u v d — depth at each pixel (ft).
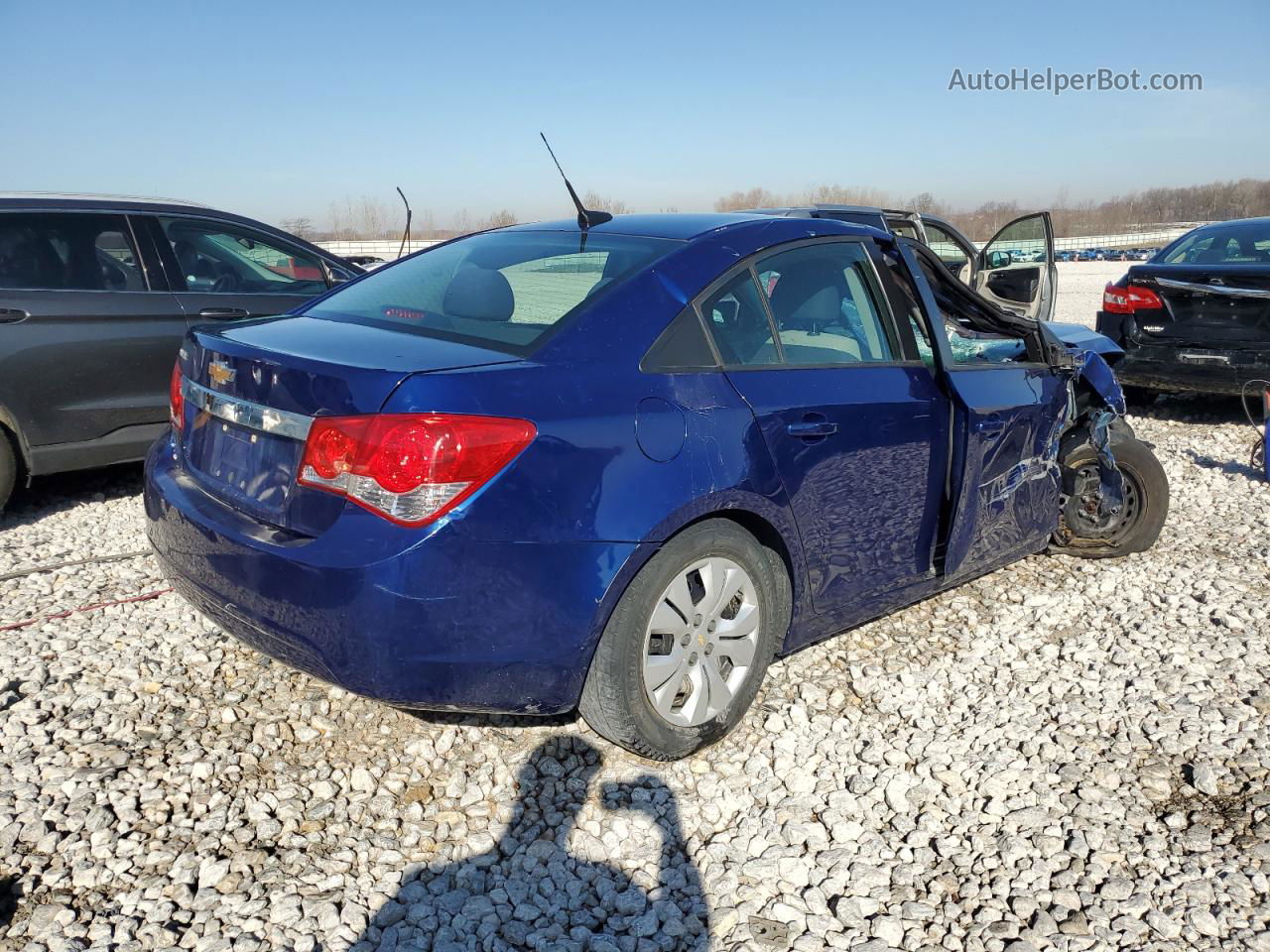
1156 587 15.71
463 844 9.27
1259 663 13.05
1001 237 27.71
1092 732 11.40
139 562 16.03
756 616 10.57
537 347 9.40
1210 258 30.22
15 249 17.76
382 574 8.30
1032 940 8.22
